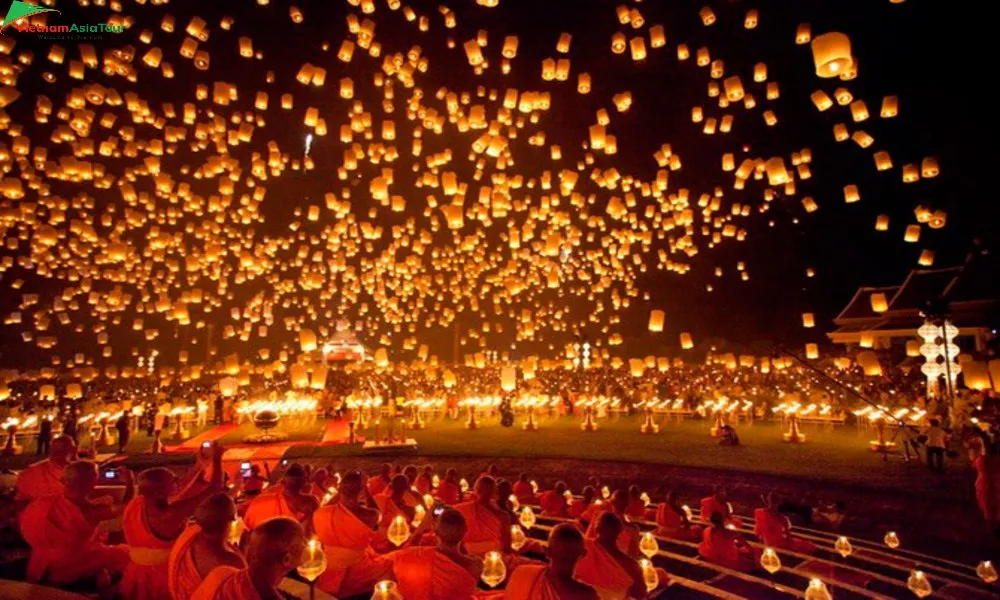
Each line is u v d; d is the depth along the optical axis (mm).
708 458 15023
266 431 19812
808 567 7184
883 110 10508
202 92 12500
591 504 8086
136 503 4465
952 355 15422
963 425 14844
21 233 21406
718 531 7070
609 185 14742
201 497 4746
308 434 21375
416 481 9406
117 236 17328
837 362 21219
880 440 15492
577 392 29438
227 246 26969
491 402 24984
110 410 20078
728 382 28031
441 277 31062
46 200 16188
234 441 19703
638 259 27297
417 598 4164
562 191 13336
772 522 8031
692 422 22875
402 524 5227
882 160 11648
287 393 26656
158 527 4430
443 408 25984
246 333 27734
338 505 5215
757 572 6891
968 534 9633
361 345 43031
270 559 2770
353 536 5105
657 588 5887
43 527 4707
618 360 25047
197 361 39188
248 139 15047
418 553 4238
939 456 12797
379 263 26391
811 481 12477
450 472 9258
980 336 24656
